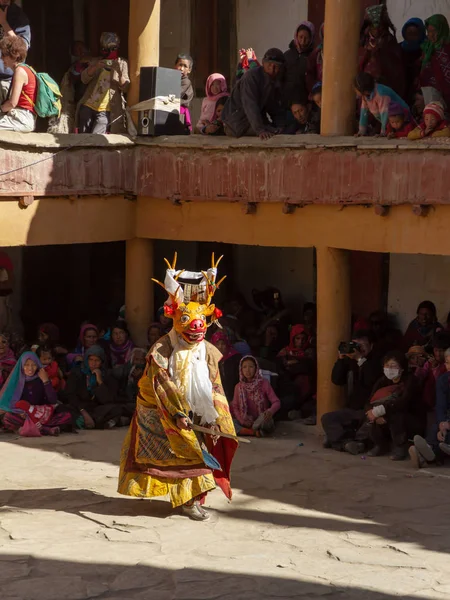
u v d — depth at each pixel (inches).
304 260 589.6
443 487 377.7
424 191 414.0
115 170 496.4
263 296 589.0
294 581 271.4
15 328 598.2
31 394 462.0
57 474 389.1
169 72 500.7
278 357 511.2
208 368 335.0
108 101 508.4
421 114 451.5
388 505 351.9
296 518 334.3
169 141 492.4
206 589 265.3
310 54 486.0
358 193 433.1
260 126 462.6
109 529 317.7
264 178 461.1
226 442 336.8
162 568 281.1
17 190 454.0
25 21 482.6
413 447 403.2
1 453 422.3
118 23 609.3
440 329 487.2
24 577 273.6
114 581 271.3
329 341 458.9
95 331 514.6
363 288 558.9
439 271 530.6
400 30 528.7
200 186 483.5
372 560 289.9
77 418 471.8
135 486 330.3
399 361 430.3
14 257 594.6
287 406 482.9
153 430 329.7
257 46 592.7
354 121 450.9
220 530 319.0
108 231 498.9
